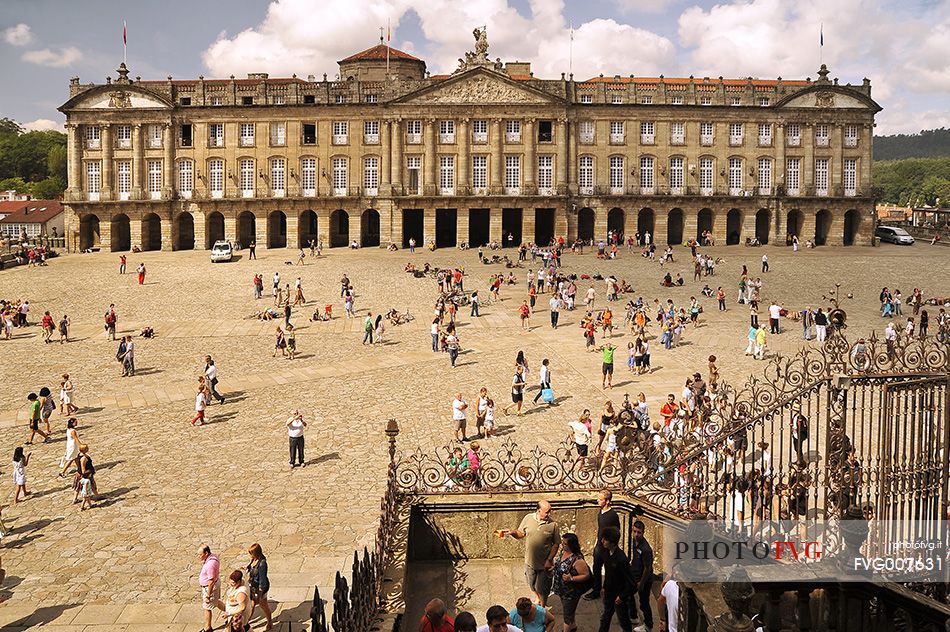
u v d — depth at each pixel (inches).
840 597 476.1
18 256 3297.2
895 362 515.8
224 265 3149.6
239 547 831.7
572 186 3917.3
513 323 2133.4
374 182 3907.5
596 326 2053.4
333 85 3875.5
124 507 951.0
